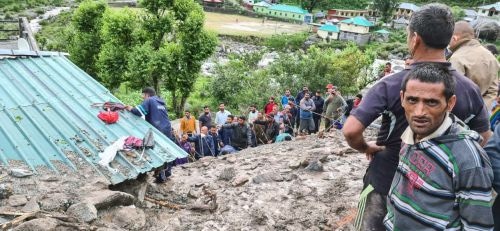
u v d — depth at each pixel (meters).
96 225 4.73
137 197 6.10
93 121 6.93
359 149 3.04
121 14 24.19
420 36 2.72
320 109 13.70
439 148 2.27
